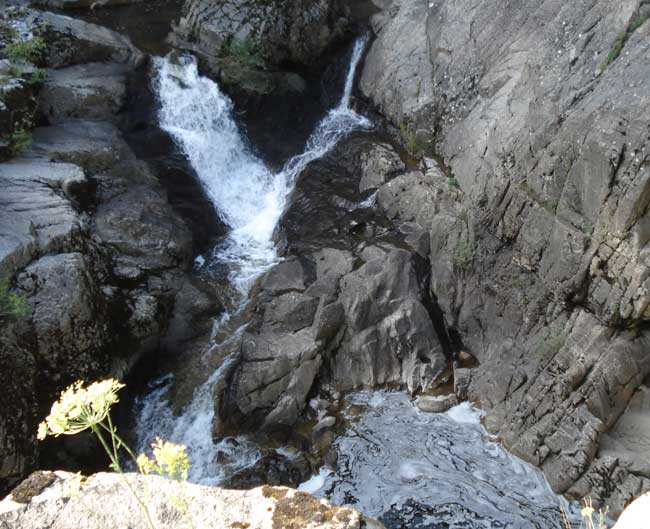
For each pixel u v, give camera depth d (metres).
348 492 7.42
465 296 8.74
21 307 7.24
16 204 8.34
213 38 11.74
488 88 9.56
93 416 2.16
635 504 2.77
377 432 7.98
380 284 8.76
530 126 7.80
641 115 6.50
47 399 7.39
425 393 8.41
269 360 8.30
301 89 11.92
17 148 9.43
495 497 7.22
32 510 2.78
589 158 6.86
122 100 10.91
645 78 6.64
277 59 11.89
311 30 11.96
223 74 11.58
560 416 7.31
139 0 13.41
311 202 10.32
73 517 2.76
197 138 11.12
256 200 11.12
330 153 11.06
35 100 10.19
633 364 7.12
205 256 10.09
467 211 8.62
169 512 2.77
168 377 8.69
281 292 9.08
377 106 11.48
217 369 8.59
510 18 9.70
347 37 12.39
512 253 8.04
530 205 7.65
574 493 7.05
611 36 7.34
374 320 8.66
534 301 7.82
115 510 2.78
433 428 7.98
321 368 8.41
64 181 9.01
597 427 7.03
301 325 8.62
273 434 8.03
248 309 9.21
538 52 8.28
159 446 2.19
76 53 11.24
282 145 11.42
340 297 8.77
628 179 6.55
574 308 7.46
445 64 10.46
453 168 9.55
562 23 8.06
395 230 9.58
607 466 6.88
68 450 7.59
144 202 9.80
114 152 10.12
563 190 7.23
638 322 7.10
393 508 7.23
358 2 13.05
